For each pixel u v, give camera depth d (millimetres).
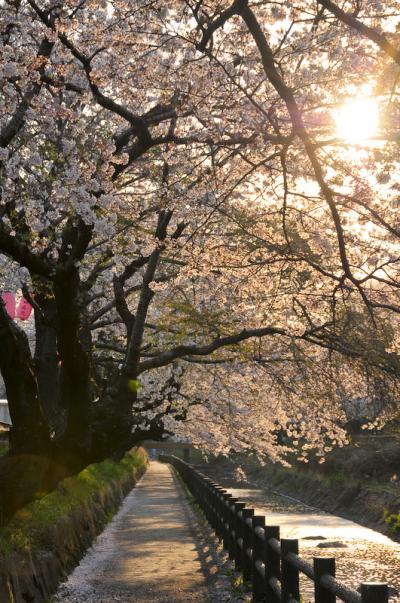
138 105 9055
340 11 5156
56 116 8578
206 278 12312
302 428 16969
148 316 16141
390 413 9906
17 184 8812
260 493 36281
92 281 10789
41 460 8250
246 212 10297
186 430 20953
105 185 8164
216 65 8398
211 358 14461
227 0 8102
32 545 10258
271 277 10648
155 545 16406
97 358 15531
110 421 9102
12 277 11320
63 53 7949
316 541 19484
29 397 8305
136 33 8156
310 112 8031
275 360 12500
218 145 8438
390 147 7191
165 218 9914
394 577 14391
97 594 10844
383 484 26672
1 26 8008
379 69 7477
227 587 11062
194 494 27875
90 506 17719
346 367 11992
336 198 8977
